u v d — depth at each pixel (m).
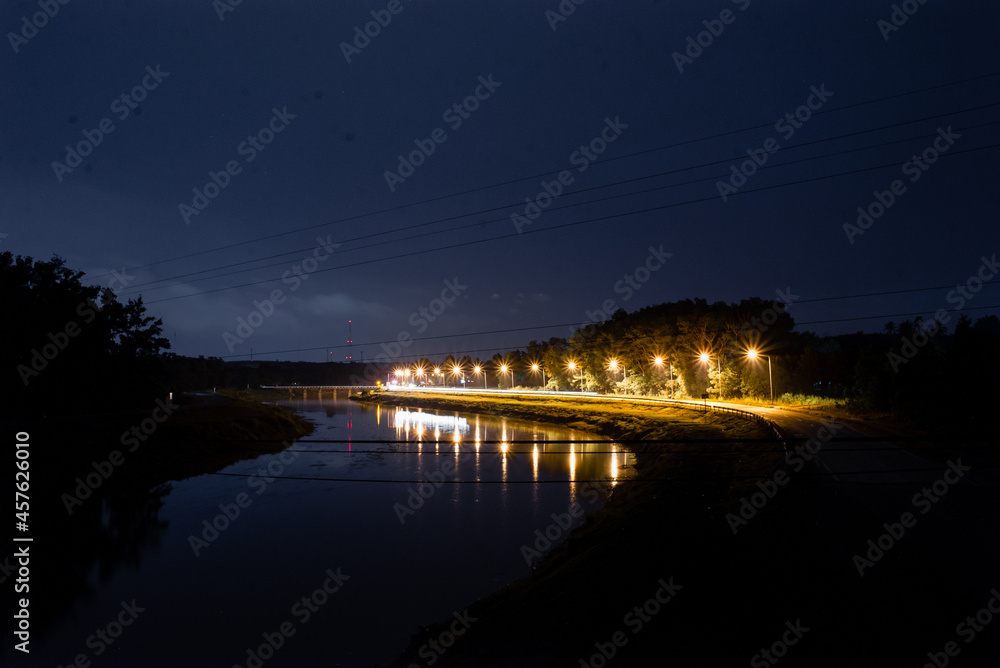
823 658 11.38
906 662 10.88
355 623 19.31
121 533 30.45
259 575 24.19
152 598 22.11
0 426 44.41
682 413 63.47
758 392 75.06
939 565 14.97
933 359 38.78
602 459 49.50
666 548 19.70
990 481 23.38
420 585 22.58
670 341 89.88
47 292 47.50
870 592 13.90
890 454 29.41
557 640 14.73
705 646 12.72
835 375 70.56
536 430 73.19
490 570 23.97
